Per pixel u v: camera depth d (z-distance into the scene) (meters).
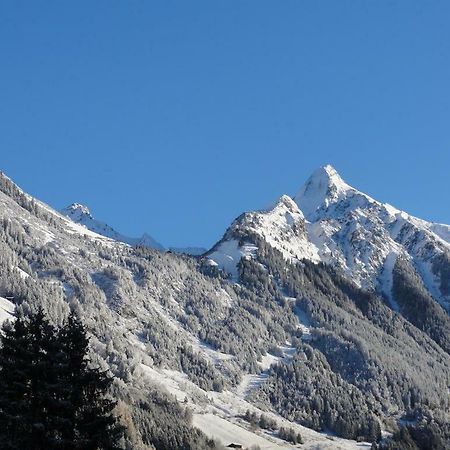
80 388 58.44
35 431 55.31
